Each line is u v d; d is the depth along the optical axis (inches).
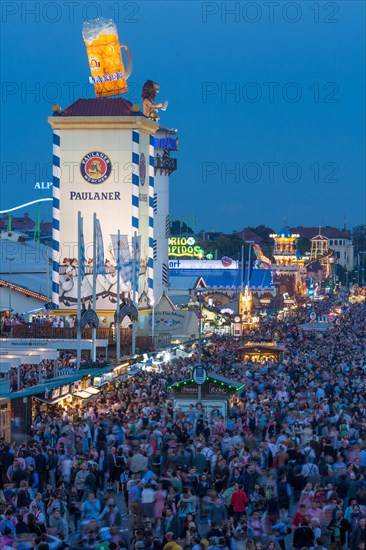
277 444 1828.2
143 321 4690.0
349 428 2065.7
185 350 4175.7
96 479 1690.5
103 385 2765.7
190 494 1457.9
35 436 1993.1
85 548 1259.2
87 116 4603.8
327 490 1491.1
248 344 4330.7
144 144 4758.9
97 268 3627.0
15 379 2637.8
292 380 3075.8
